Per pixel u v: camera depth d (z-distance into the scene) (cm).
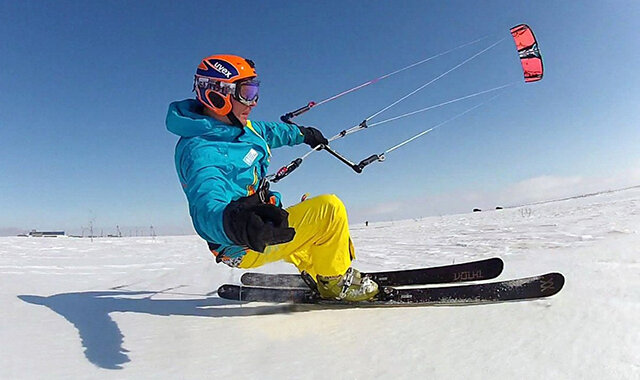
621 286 271
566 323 208
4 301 279
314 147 351
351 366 170
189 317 253
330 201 253
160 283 416
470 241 759
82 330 219
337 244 259
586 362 163
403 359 176
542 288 256
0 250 827
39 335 207
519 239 707
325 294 280
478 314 237
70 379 156
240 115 258
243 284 340
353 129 358
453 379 155
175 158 245
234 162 249
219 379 158
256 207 157
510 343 188
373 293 274
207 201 193
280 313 263
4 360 171
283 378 159
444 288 275
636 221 799
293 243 257
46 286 375
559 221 1005
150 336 212
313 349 192
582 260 389
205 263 591
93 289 372
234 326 232
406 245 791
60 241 1178
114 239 1339
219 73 248
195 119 241
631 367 156
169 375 162
